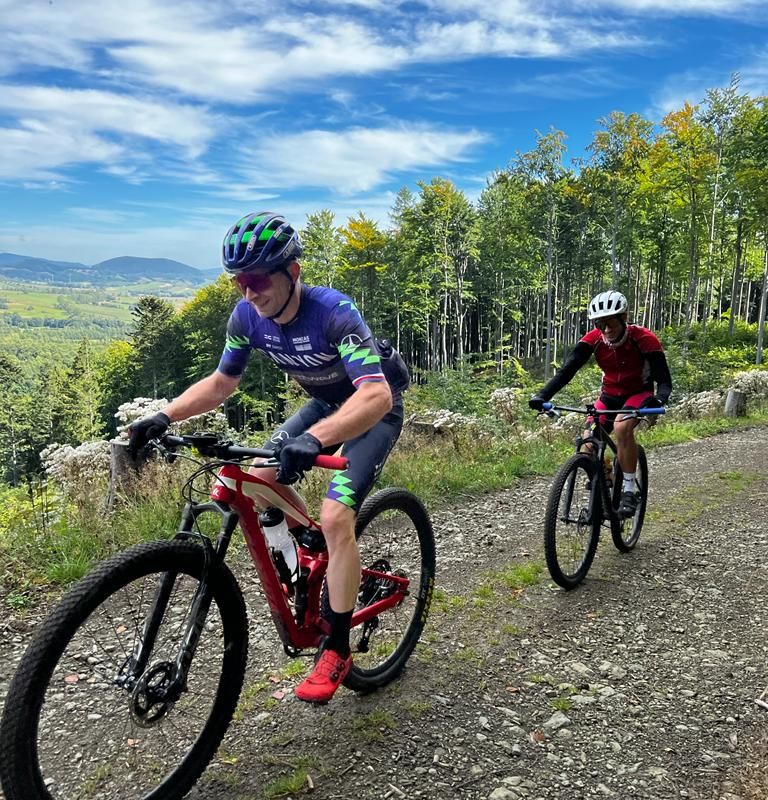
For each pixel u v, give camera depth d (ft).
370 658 10.23
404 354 190.60
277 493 8.05
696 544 17.75
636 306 159.53
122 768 7.22
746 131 113.09
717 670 10.88
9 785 5.53
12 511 17.57
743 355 111.86
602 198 127.54
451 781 7.81
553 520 13.56
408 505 10.70
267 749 8.25
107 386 203.92
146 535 16.19
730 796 7.75
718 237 135.33
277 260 7.42
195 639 7.03
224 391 8.84
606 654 11.35
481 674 10.46
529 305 182.50
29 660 5.63
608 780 7.99
